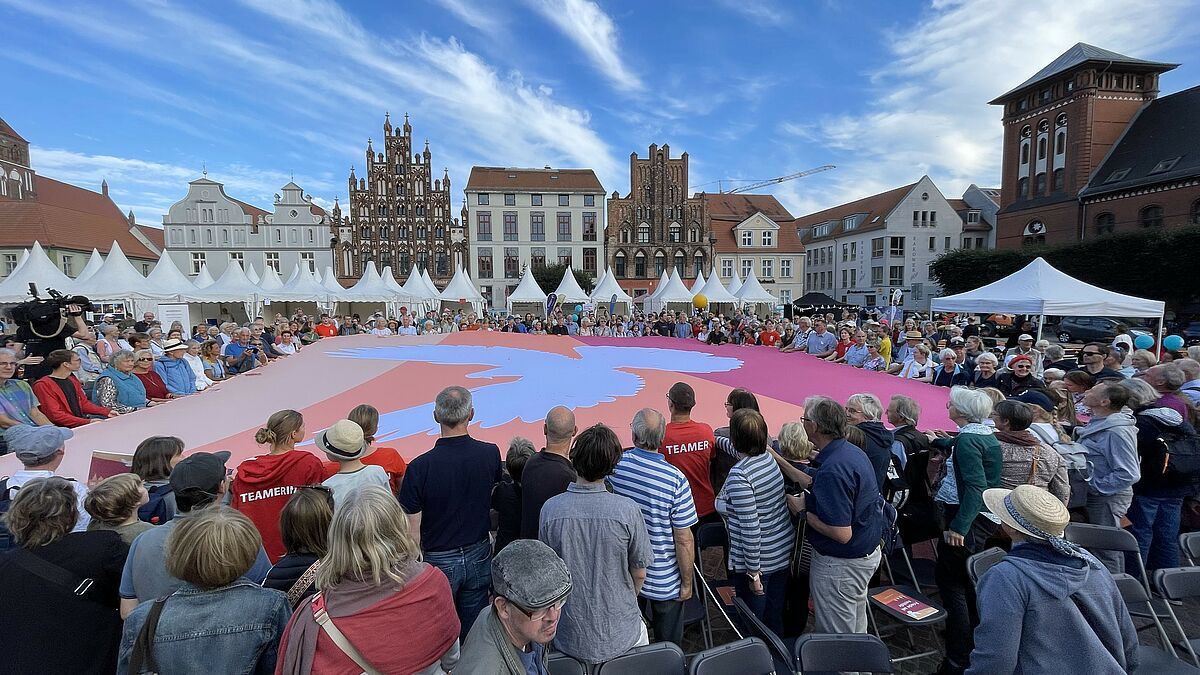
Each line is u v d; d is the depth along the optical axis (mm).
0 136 51219
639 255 48562
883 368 9086
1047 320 21406
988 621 2004
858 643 2369
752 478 3041
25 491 2133
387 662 1602
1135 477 3682
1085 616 1971
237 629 1740
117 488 2406
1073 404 5039
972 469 3125
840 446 2928
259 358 9547
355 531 1647
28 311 6902
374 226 46500
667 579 2750
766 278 49375
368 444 3514
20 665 1960
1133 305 10297
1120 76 37625
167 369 6738
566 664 2227
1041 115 40844
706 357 9766
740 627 3221
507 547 1709
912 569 3684
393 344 10719
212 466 2523
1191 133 32781
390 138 46375
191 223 45562
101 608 2141
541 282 44938
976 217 51719
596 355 9781
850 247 54188
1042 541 2010
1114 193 35281
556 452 3018
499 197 47469
